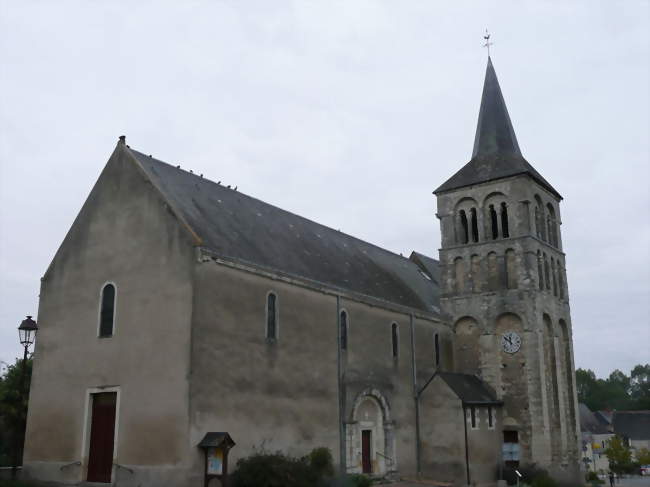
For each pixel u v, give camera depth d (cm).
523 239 3659
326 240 3566
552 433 3516
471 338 3753
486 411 3388
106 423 2356
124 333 2364
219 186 3070
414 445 3284
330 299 2900
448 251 3916
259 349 2447
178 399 2153
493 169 3884
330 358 2817
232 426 2262
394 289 3609
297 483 2216
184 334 2198
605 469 7462
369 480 2730
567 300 4028
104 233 2539
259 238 2852
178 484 2078
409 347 3409
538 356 3497
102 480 2303
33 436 2508
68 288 2583
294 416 2553
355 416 2903
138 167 2519
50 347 2562
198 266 2256
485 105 4197
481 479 3195
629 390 13775
